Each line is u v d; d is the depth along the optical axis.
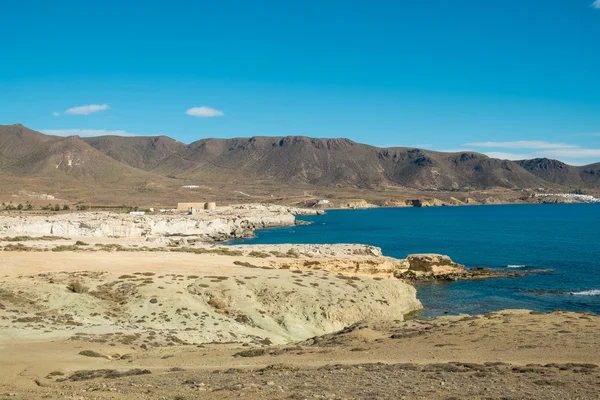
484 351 31.41
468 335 37.16
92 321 45.50
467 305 73.31
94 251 88.31
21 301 47.50
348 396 20.05
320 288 62.78
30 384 24.83
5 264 63.78
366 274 88.50
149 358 33.28
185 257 80.62
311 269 82.62
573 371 24.78
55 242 107.12
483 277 95.44
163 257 79.25
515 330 37.41
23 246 91.06
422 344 35.12
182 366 30.36
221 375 25.67
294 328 53.22
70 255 75.62
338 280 68.31
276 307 56.78
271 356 33.69
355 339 39.25
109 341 38.50
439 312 69.06
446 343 34.78
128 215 176.75
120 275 60.38
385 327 44.81
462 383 22.31
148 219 161.88
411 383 22.42
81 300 49.91
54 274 58.94
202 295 56.12
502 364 27.00
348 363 29.45
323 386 21.81
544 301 74.75
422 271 96.94
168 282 57.62
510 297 78.19
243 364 30.59
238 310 54.69
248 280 61.69
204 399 20.06
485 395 20.00
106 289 54.84
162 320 48.28
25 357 31.34
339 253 95.06
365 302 61.59
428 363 28.48
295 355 33.72
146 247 101.38
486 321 42.69
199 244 133.12
